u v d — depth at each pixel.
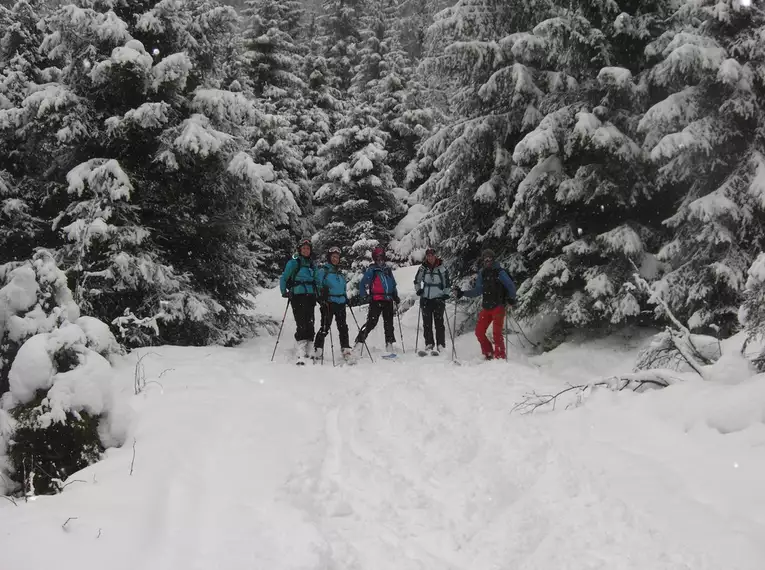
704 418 4.36
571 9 10.09
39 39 13.40
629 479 3.93
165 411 5.59
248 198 11.26
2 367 6.33
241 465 4.54
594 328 10.10
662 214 9.91
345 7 32.09
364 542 3.50
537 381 7.14
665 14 9.84
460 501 3.97
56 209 11.69
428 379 7.39
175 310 9.85
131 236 9.72
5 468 5.18
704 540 3.10
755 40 7.90
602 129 8.76
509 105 11.27
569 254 9.61
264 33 28.55
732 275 7.78
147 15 10.48
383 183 21.03
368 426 5.59
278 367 8.05
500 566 3.17
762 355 5.12
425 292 9.88
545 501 3.89
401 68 26.23
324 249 21.02
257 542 3.38
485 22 11.13
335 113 28.92
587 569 3.05
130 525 3.51
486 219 12.03
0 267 9.20
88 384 5.52
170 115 10.59
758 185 7.64
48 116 9.89
